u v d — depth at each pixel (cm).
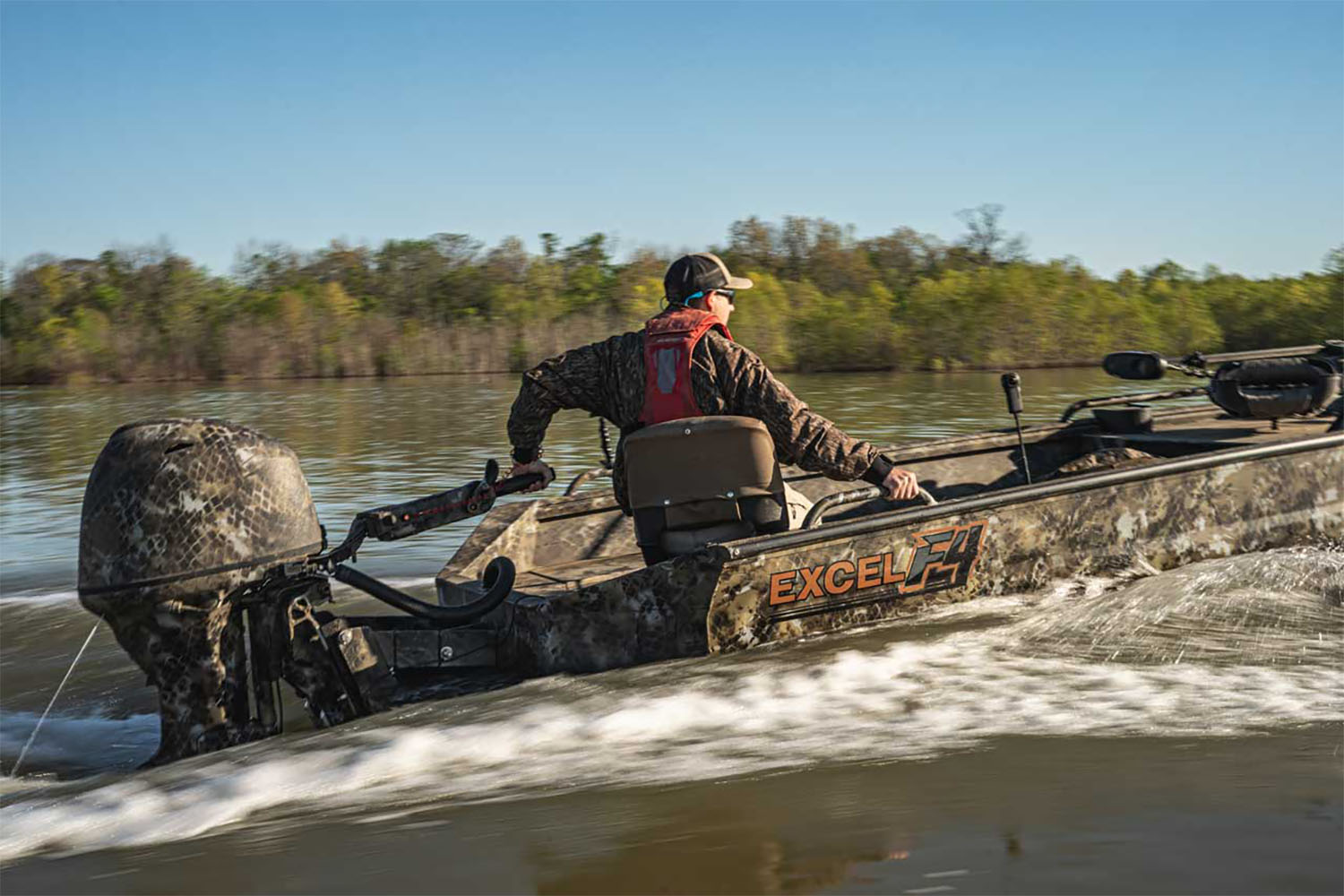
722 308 381
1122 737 277
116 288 6819
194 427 299
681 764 272
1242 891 177
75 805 268
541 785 262
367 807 254
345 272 8069
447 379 4125
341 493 938
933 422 1499
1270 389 541
